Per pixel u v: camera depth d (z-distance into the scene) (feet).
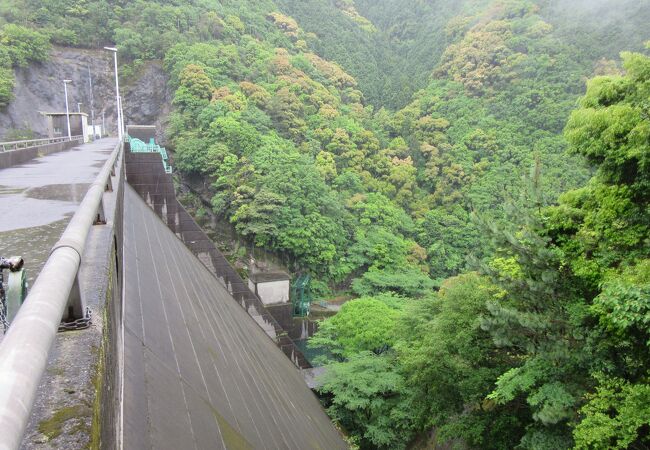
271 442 28.68
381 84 244.22
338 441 50.60
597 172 30.58
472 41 213.87
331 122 163.94
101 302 11.21
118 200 29.84
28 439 6.15
